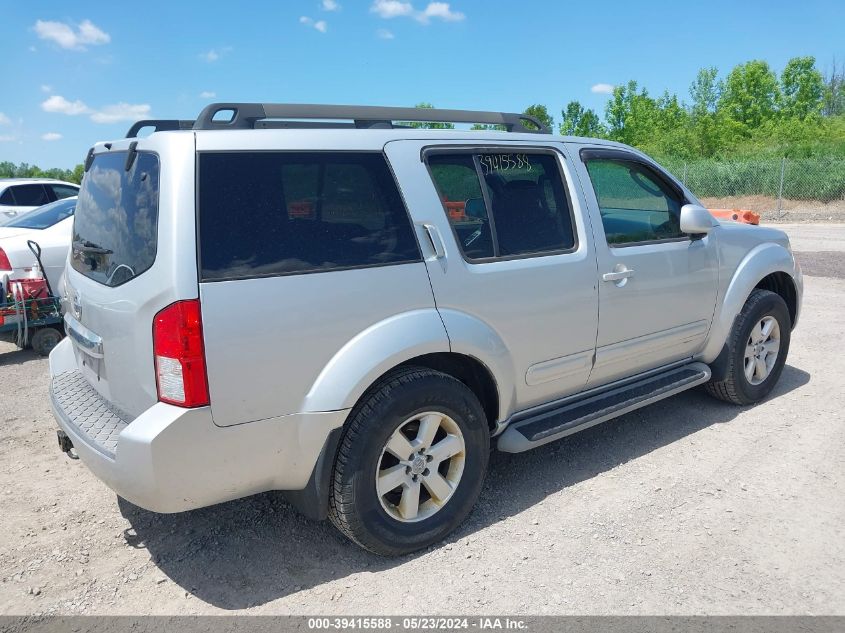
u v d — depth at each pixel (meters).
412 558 3.22
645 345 4.23
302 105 3.23
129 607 2.91
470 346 3.29
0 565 3.24
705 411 4.97
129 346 2.81
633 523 3.46
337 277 2.93
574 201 3.86
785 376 5.73
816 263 11.62
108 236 3.11
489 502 3.73
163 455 2.61
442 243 3.26
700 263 4.46
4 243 6.93
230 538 3.44
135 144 3.01
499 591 2.95
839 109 53.53
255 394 2.75
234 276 2.70
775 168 24.83
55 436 4.87
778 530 3.36
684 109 45.62
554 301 3.66
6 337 7.17
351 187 3.07
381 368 2.98
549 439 3.66
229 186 2.77
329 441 2.93
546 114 43.91
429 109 3.68
